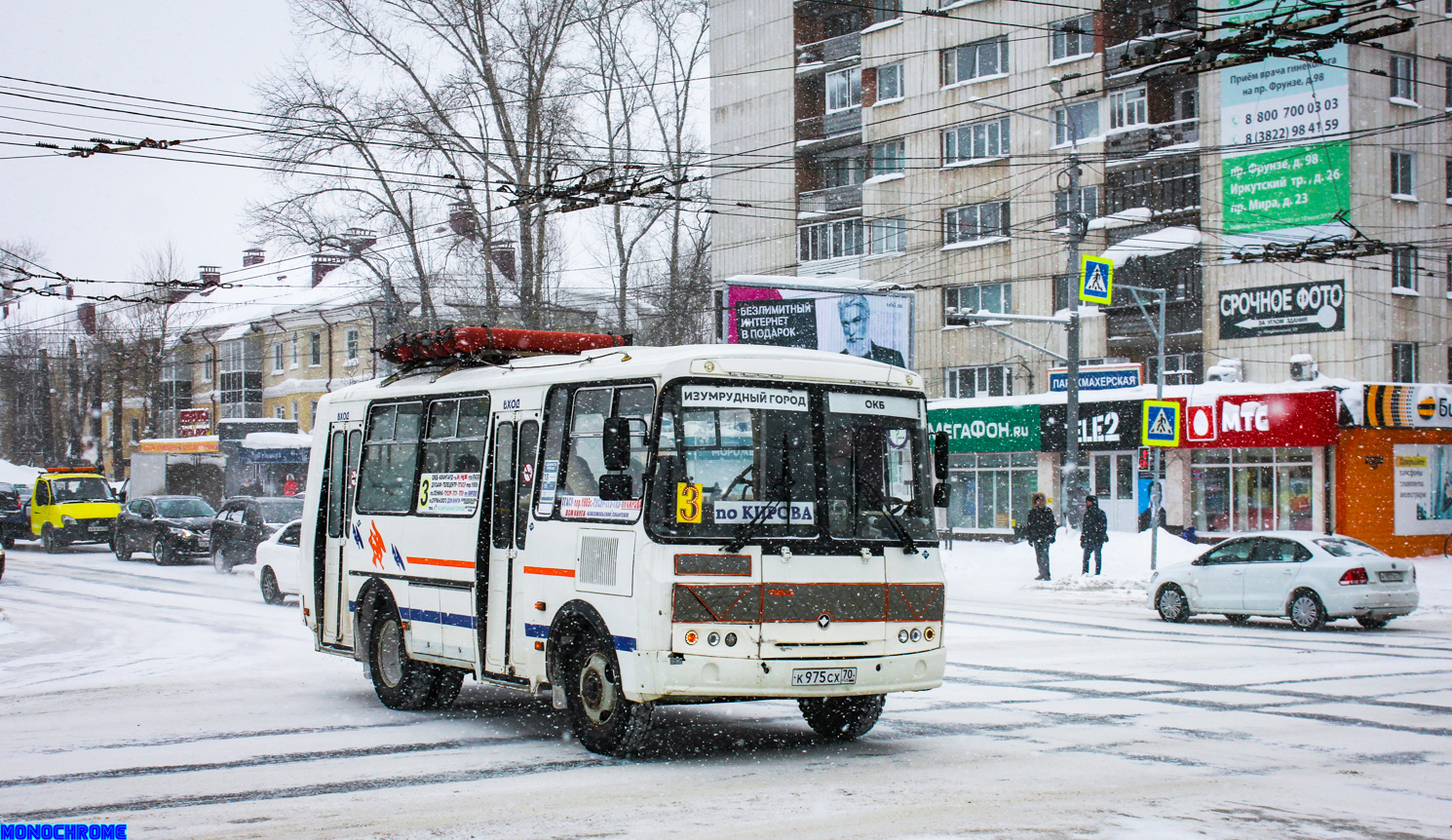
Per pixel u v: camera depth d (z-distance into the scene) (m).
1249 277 37.31
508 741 9.98
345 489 13.02
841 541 9.12
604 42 41.19
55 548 40.25
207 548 34.16
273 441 48.62
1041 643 16.88
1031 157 42.53
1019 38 43.03
